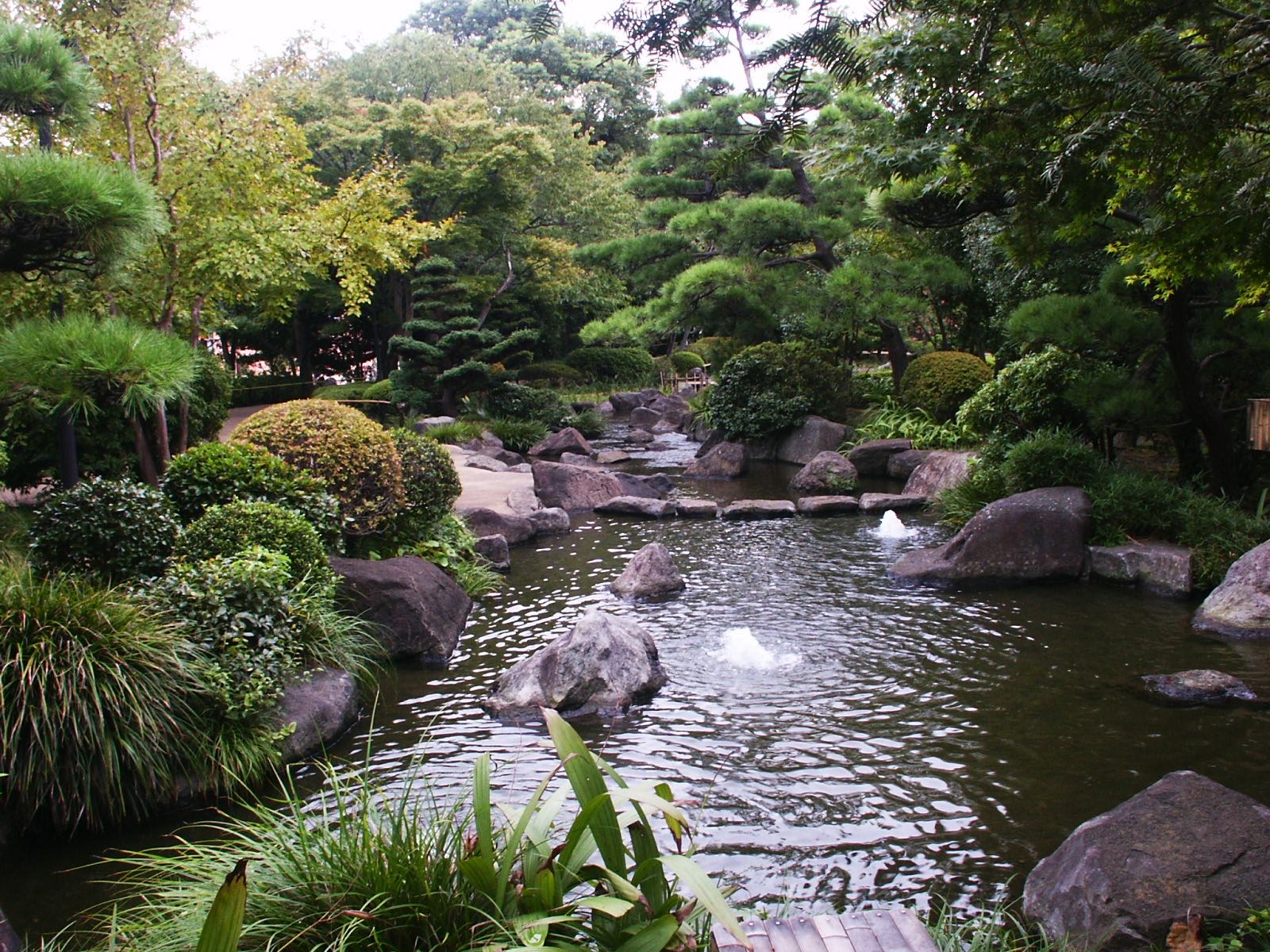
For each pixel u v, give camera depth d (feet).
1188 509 28.40
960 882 12.61
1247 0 9.75
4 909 12.46
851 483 46.29
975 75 8.85
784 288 61.31
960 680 20.25
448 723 18.75
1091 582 28.07
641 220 68.44
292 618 18.85
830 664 21.59
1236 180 10.89
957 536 29.22
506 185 92.73
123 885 12.97
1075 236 12.30
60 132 23.75
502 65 120.37
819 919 10.09
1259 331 29.04
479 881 8.09
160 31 31.09
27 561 18.39
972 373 52.80
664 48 6.97
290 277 35.78
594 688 19.30
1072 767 15.85
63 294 25.75
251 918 9.00
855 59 7.12
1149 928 9.89
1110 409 30.42
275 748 16.26
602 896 7.22
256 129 33.19
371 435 27.48
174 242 31.40
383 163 39.04
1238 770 15.44
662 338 119.85
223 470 23.08
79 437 31.19
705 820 14.56
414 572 24.66
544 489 45.44
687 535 37.76
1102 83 8.12
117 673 14.75
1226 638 22.43
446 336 78.74
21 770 13.98
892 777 15.80
